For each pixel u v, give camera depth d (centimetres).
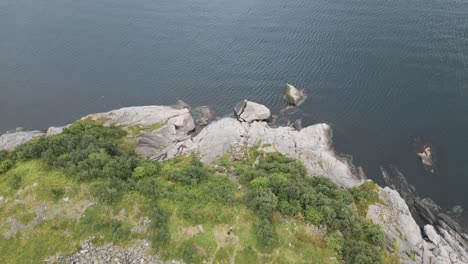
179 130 7225
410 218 5119
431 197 5775
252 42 9538
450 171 6084
